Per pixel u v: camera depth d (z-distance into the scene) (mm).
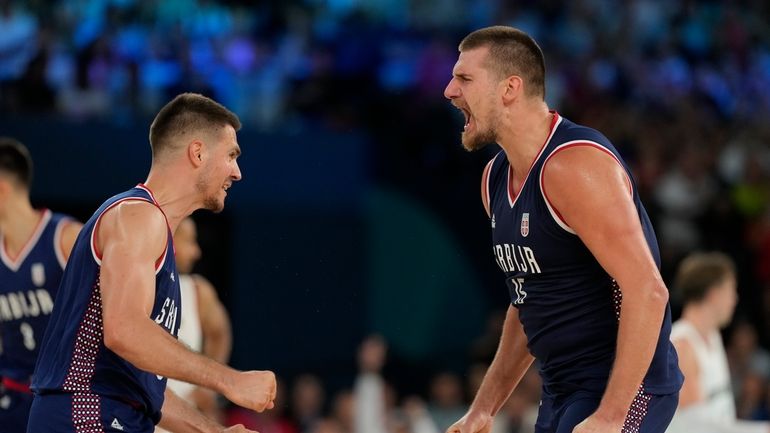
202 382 4367
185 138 4812
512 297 5086
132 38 13953
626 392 4375
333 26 16578
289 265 12625
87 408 4613
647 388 4746
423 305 13984
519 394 11008
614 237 4426
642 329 4359
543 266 4773
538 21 19234
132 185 11883
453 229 14320
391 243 14094
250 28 15945
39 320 6539
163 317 4680
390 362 13695
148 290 4422
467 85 4805
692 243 15820
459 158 14711
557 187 4551
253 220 12461
